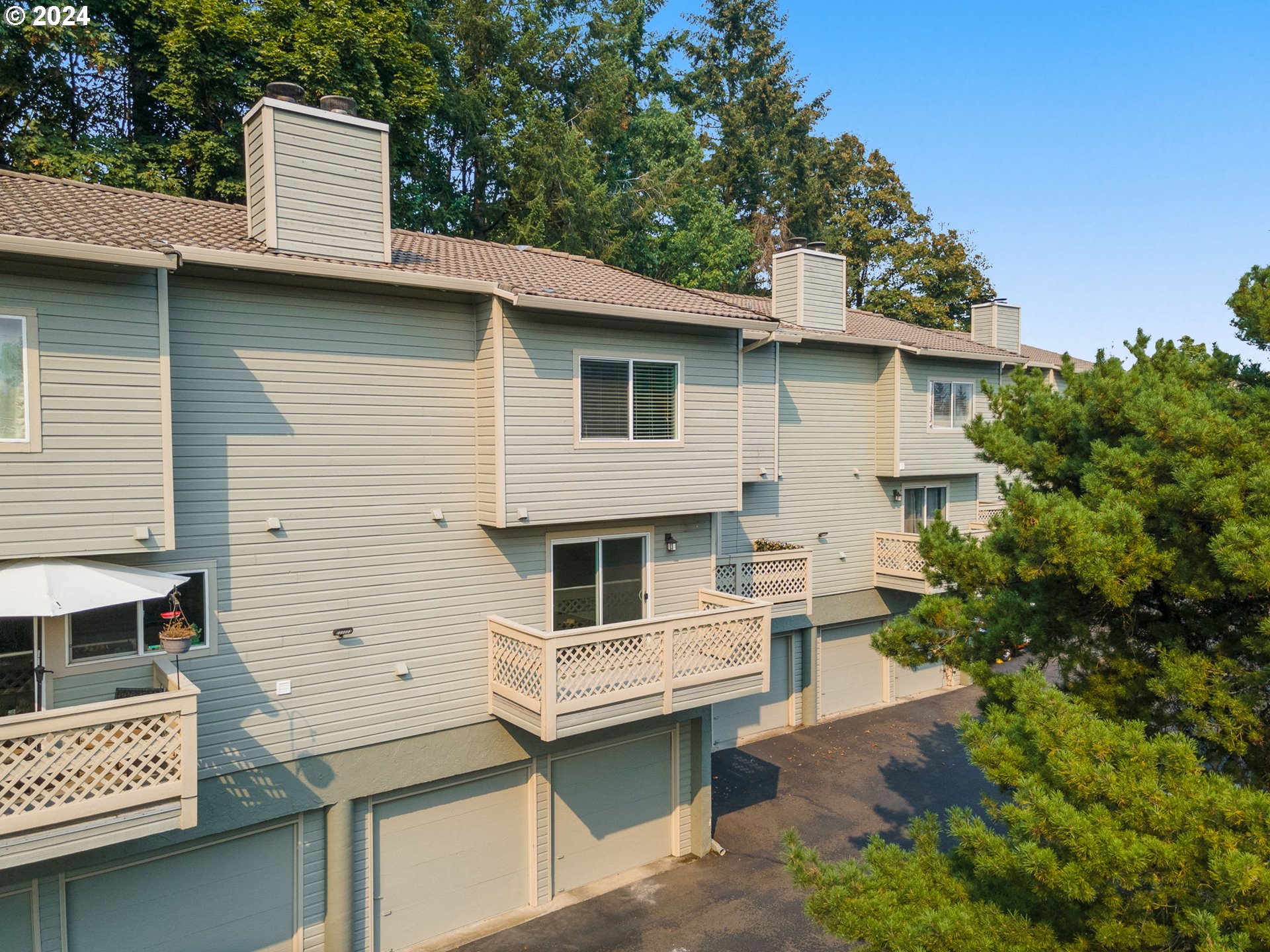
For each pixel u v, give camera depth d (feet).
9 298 25.70
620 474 40.45
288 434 33.06
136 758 25.66
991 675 29.40
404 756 36.14
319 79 65.72
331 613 34.22
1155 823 19.90
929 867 26.18
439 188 94.68
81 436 26.81
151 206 37.50
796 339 57.06
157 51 68.13
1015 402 35.01
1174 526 25.80
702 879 43.06
